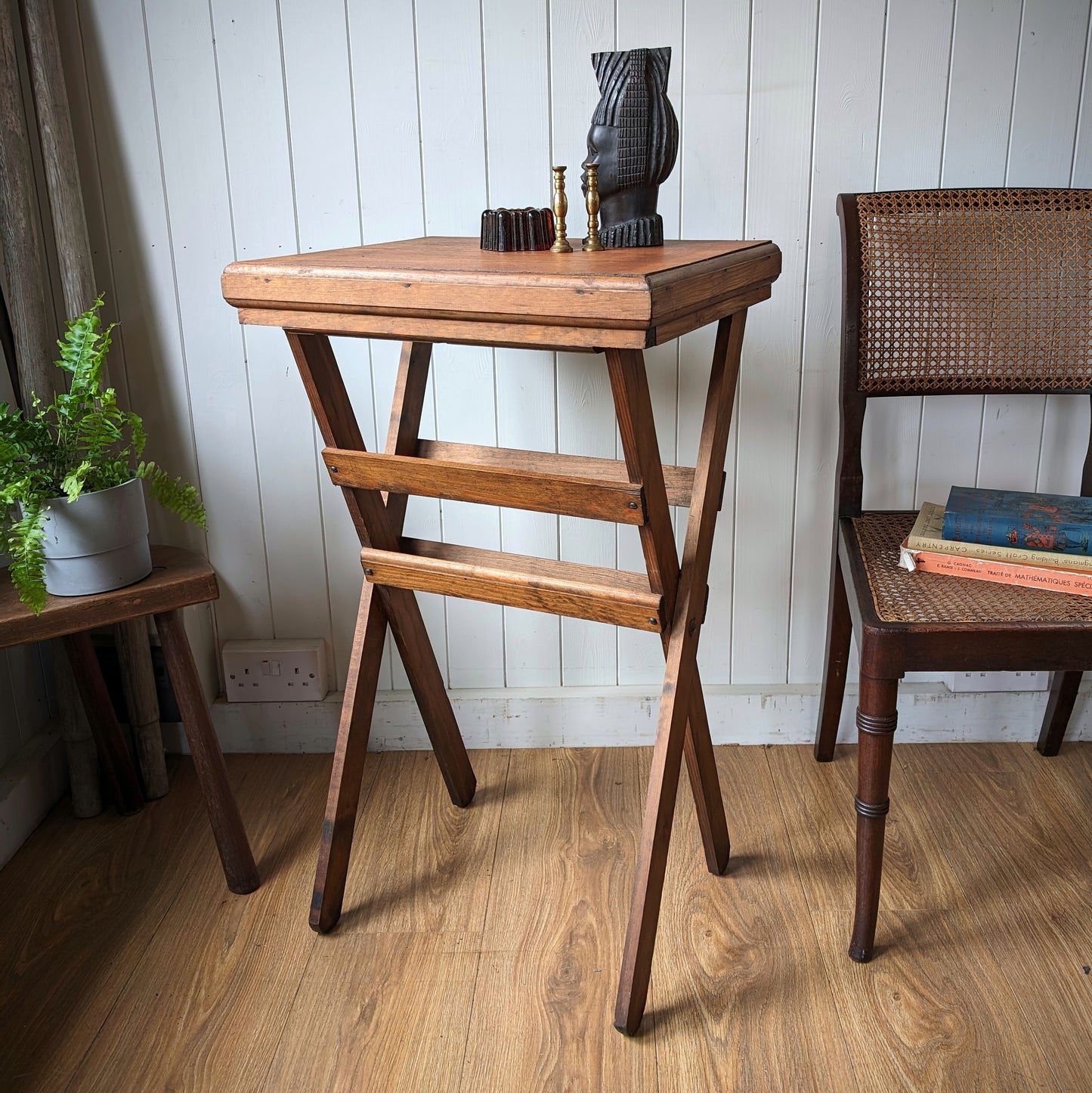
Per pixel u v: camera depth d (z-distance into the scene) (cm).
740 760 193
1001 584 146
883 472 185
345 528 190
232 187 172
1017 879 160
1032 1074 127
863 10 160
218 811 158
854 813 177
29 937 154
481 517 188
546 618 193
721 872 163
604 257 123
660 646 195
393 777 191
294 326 127
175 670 153
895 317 164
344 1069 131
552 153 169
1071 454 183
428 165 170
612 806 181
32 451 141
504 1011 139
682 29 162
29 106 165
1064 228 160
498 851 170
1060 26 160
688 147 167
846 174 168
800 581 191
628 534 187
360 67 165
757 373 178
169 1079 130
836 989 141
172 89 167
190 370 181
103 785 187
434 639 196
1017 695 193
